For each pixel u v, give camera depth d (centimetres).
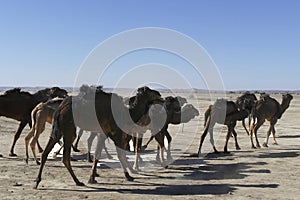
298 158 1405
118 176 1069
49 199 811
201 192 894
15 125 2652
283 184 985
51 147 925
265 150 1627
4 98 1342
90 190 902
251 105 1675
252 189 928
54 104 1188
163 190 910
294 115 3675
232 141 1956
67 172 1110
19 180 997
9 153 1440
